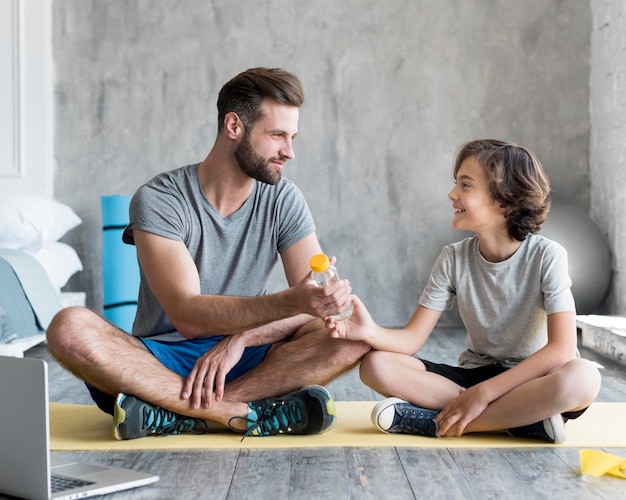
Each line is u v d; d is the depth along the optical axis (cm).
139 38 516
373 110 516
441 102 515
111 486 161
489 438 207
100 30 516
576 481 169
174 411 209
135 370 202
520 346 217
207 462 185
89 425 226
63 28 515
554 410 198
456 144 516
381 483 168
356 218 517
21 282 379
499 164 211
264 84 213
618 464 174
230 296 204
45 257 454
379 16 516
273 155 216
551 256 211
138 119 517
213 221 221
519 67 513
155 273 211
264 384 215
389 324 517
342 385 301
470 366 224
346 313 204
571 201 514
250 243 227
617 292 476
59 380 318
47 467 149
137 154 517
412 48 516
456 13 514
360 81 516
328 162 517
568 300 208
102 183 518
